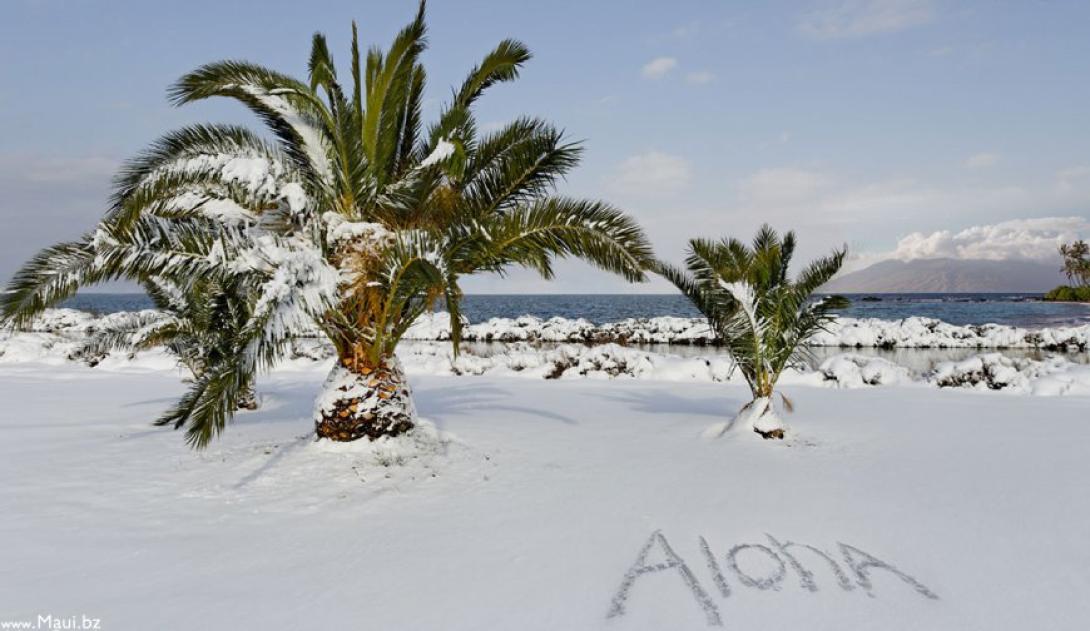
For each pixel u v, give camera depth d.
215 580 3.75
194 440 5.09
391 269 6.21
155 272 6.08
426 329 38.38
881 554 4.11
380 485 5.68
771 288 8.30
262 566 3.96
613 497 5.34
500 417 9.37
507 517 4.86
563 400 11.63
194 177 6.17
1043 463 6.41
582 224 6.39
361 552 4.18
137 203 5.82
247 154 6.84
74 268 5.91
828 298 8.15
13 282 5.74
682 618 3.29
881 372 14.91
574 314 66.38
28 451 7.05
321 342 27.09
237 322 8.90
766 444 7.39
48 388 13.34
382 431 6.84
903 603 3.45
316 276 5.72
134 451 7.04
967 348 29.00
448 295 5.51
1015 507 5.02
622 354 18.20
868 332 30.44
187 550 4.23
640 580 3.74
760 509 5.01
